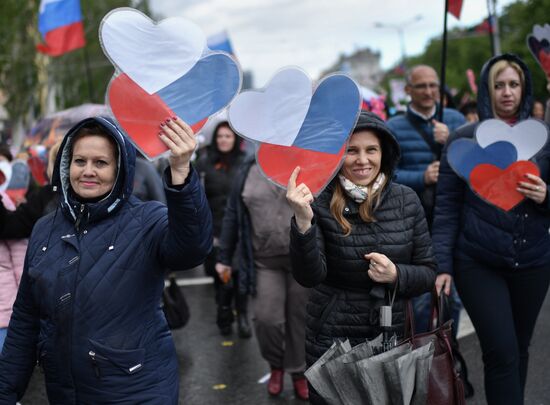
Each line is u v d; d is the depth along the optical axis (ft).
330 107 8.67
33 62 99.55
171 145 7.33
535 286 11.51
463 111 28.63
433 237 11.98
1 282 13.21
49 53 39.14
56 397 7.93
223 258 16.87
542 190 11.00
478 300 11.38
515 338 11.15
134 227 7.93
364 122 9.29
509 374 11.03
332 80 8.64
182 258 7.61
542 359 16.47
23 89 101.14
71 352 7.67
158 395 7.91
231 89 7.76
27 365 8.38
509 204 11.14
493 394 11.04
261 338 15.01
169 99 7.64
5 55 96.63
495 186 11.18
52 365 7.82
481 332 11.27
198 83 7.72
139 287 7.84
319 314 9.54
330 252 9.41
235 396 15.49
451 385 8.46
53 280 7.77
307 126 8.73
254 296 15.01
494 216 11.32
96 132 7.87
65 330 7.68
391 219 9.46
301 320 14.90
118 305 7.72
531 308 11.64
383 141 9.57
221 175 21.52
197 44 7.69
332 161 8.70
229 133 21.66
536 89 79.36
